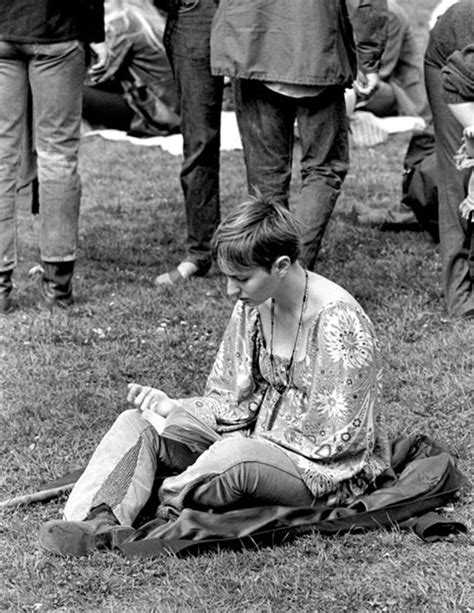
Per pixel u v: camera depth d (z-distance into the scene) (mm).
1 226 7688
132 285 8461
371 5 7188
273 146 7559
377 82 7492
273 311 4824
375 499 4762
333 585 4289
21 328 7461
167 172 12453
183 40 8078
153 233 9992
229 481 4598
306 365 4750
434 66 7215
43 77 7551
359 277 8367
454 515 4844
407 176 9359
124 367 6797
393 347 6934
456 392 6191
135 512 4711
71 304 7980
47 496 5074
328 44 7199
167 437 4867
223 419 5008
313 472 4664
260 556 4488
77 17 7531
